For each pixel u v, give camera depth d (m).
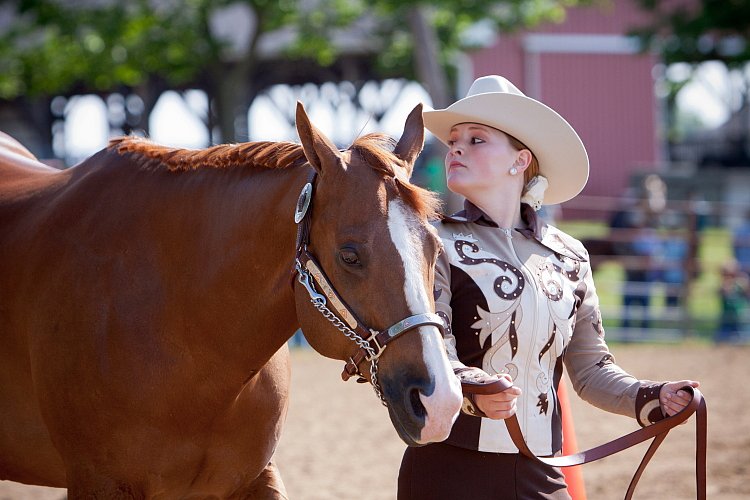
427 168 22.39
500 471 4.84
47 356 5.25
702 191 40.25
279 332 4.99
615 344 20.59
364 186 4.36
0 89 34.41
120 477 5.14
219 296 5.00
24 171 6.58
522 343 4.85
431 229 4.33
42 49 31.28
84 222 5.47
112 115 43.12
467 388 4.32
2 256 5.78
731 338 21.08
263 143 5.14
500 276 4.86
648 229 22.64
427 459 4.94
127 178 5.52
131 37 30.05
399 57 34.00
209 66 32.62
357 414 13.24
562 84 44.72
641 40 33.22
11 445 5.81
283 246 4.79
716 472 10.05
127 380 5.03
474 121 5.13
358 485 9.65
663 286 21.19
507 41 43.75
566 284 5.09
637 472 5.00
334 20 31.73
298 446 11.35
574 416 13.10
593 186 45.84
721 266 21.30
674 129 63.16
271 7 30.45
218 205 5.11
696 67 34.06
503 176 5.12
